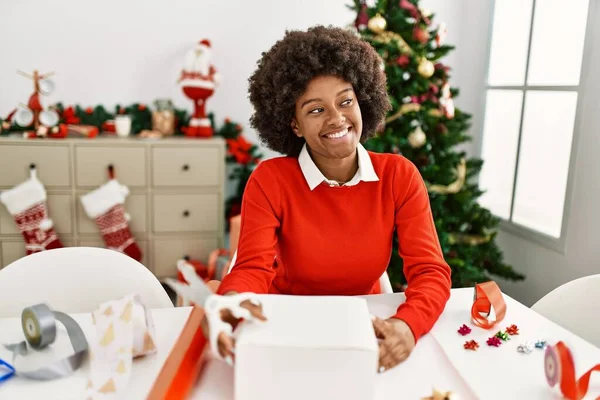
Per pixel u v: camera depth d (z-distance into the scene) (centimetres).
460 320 107
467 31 315
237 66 315
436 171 239
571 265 235
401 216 118
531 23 262
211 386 84
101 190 273
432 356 93
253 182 119
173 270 294
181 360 82
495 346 96
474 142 314
